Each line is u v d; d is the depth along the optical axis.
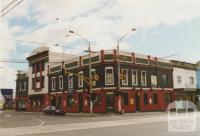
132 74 47.38
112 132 17.22
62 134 16.95
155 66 51.34
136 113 43.66
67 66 54.19
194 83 60.72
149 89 49.50
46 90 61.00
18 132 19.31
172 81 54.78
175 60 57.00
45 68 62.00
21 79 74.19
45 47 62.94
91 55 48.06
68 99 53.66
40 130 20.28
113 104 44.38
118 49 42.97
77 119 32.53
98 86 46.03
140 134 15.75
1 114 56.19
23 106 72.81
